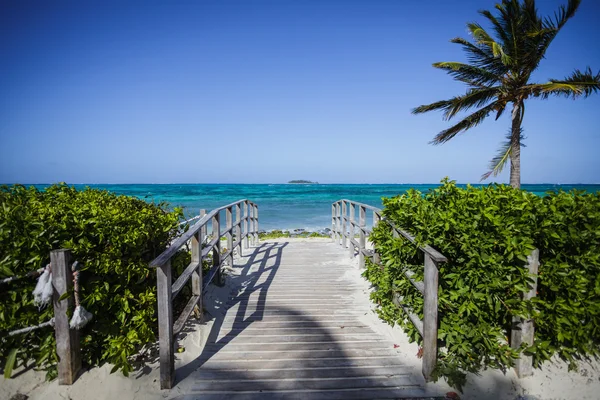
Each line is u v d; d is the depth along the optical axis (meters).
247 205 8.80
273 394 2.80
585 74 9.51
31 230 2.76
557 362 3.10
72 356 2.80
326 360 3.29
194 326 3.87
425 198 3.63
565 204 3.08
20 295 2.82
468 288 2.94
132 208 3.99
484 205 3.08
